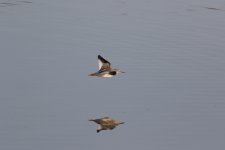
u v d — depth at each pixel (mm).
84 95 35188
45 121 31672
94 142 29781
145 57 40656
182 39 44312
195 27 47094
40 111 32781
